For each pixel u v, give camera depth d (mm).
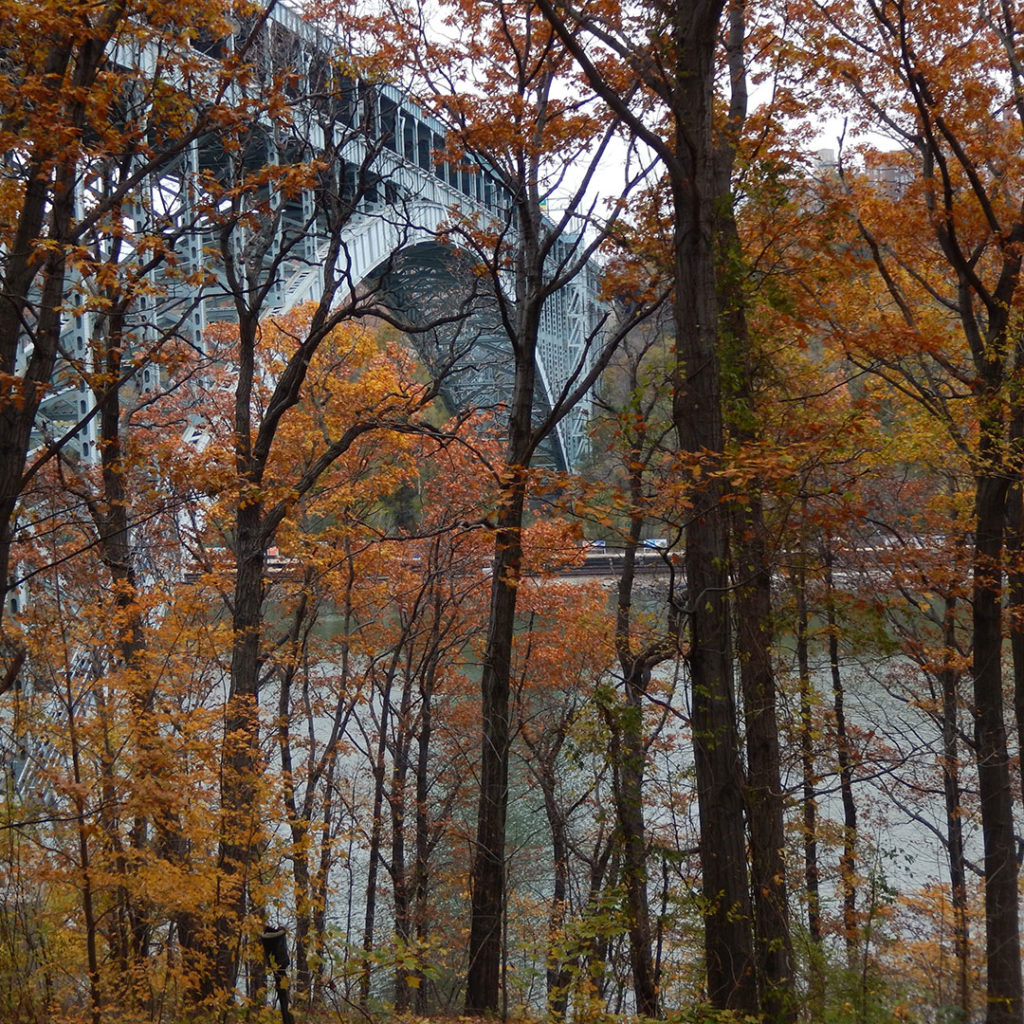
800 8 12281
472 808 24281
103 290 11398
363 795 21188
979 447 12766
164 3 8453
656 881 13164
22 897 7574
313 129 17766
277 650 17109
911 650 12688
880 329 11969
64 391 15430
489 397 37719
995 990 11320
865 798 18391
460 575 22984
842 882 13938
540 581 19984
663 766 17953
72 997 8141
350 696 21562
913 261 13984
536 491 8484
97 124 8023
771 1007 9375
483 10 12742
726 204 9703
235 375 20562
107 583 11961
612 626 18125
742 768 9336
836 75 11867
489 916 12016
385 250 27812
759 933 10031
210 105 9750
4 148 7316
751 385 10820
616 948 11594
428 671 21812
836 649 15141
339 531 18375
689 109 9211
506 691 12758
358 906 21250
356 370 23016
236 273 14797
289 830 16578
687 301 9188
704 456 8328
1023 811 15773
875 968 10148
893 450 13531
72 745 7453
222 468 11594
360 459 21219
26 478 8039
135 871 7777
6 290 7930
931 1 12250
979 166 13477
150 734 8320
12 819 7500
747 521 10578
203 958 8258
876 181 14414
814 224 11742
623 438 9656
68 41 7715
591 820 21578
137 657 9094
